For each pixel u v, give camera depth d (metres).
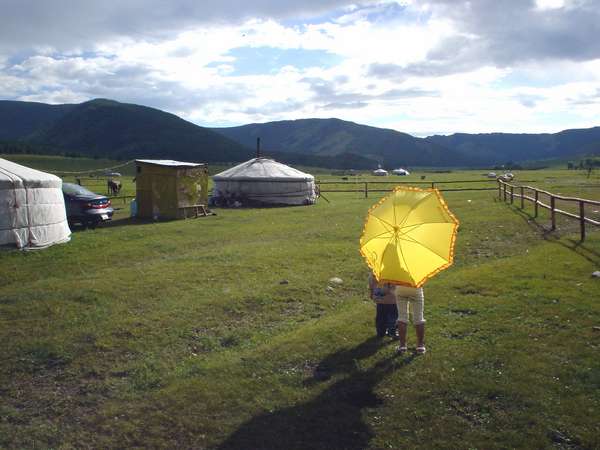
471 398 5.68
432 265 6.24
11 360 7.42
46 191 15.43
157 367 7.06
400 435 5.22
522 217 18.91
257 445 5.22
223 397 6.11
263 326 8.59
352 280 11.20
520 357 6.48
